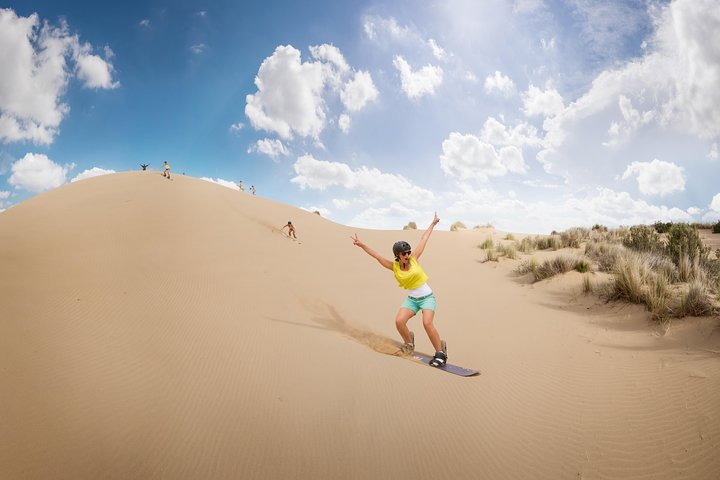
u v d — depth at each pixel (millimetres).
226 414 3303
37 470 2350
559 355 5254
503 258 14633
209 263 11312
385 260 5621
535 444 3205
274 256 14836
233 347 4789
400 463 2938
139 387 3486
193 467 2639
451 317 7781
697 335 5066
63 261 9406
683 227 11320
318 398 3797
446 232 26938
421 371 4730
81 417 2920
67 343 4152
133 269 8750
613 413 3559
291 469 2762
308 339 5543
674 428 3174
